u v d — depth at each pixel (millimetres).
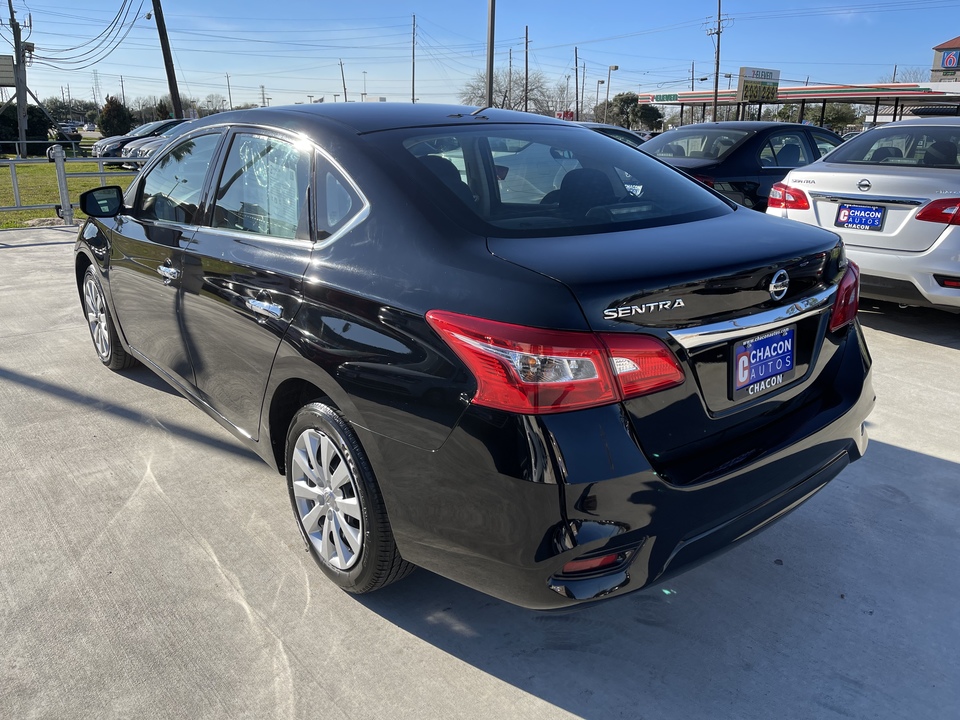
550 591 1850
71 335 5336
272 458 2840
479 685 2148
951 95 33094
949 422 3834
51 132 43188
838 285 2410
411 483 2070
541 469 1776
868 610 2455
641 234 2197
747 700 2090
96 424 3857
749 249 2107
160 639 2316
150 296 3516
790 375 2270
